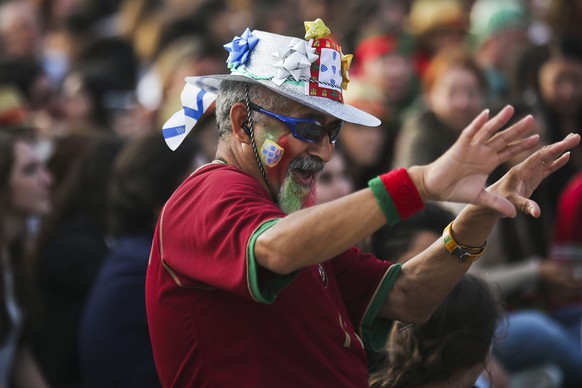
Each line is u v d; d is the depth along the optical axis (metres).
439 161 7.62
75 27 31.11
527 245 18.28
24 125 18.72
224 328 8.85
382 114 21.55
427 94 23.28
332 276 9.77
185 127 9.91
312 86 8.95
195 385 9.03
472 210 9.16
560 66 22.41
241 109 9.15
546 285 17.31
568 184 21.31
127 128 24.16
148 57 30.05
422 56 27.53
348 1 32.19
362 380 9.45
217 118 9.44
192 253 8.38
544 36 28.98
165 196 14.81
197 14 30.59
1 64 24.81
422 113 20.08
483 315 10.40
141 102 25.56
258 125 9.03
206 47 25.86
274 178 9.05
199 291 8.88
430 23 27.41
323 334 9.12
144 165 14.87
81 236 16.91
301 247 7.62
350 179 20.47
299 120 8.90
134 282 14.45
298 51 8.91
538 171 8.62
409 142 19.69
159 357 9.31
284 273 7.78
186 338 9.00
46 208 15.70
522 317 16.36
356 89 21.52
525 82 23.23
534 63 23.12
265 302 8.04
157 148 14.97
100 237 17.00
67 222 17.02
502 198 7.63
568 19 28.30
